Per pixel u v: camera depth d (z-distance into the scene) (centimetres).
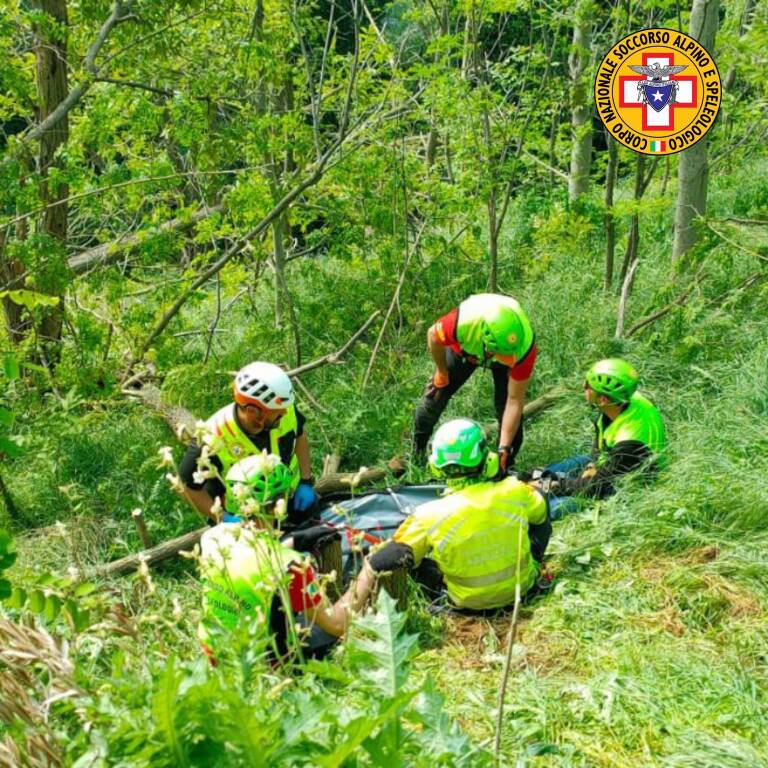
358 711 219
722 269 776
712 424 561
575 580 416
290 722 196
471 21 805
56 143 719
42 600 253
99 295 791
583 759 295
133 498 566
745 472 474
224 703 196
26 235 727
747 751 289
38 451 604
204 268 752
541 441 622
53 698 221
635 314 781
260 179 742
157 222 700
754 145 1020
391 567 380
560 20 774
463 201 792
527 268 885
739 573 406
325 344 782
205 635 317
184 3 670
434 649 378
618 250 952
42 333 727
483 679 350
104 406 681
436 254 859
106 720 205
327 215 841
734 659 349
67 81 729
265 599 284
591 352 713
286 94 873
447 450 393
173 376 638
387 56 765
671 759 290
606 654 359
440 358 570
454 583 395
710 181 1124
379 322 798
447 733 212
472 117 775
